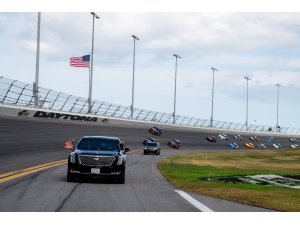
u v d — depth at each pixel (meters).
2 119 55.81
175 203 12.81
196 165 39.94
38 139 47.59
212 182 22.62
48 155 34.19
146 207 11.84
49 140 48.66
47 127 59.34
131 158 41.41
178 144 72.62
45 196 13.07
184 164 39.53
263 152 79.94
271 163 54.19
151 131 83.62
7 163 25.47
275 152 81.19
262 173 34.97
